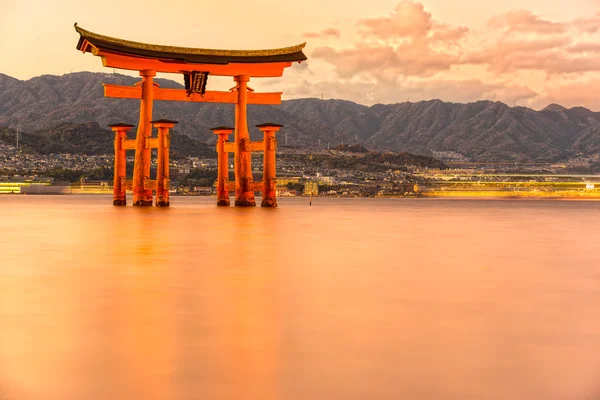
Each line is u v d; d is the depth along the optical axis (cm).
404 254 2881
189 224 4753
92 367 1090
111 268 2339
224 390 985
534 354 1177
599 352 1191
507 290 1884
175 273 2211
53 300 1684
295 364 1108
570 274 2264
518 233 4456
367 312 1538
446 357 1155
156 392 976
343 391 980
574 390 989
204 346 1221
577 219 6856
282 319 1454
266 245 3262
